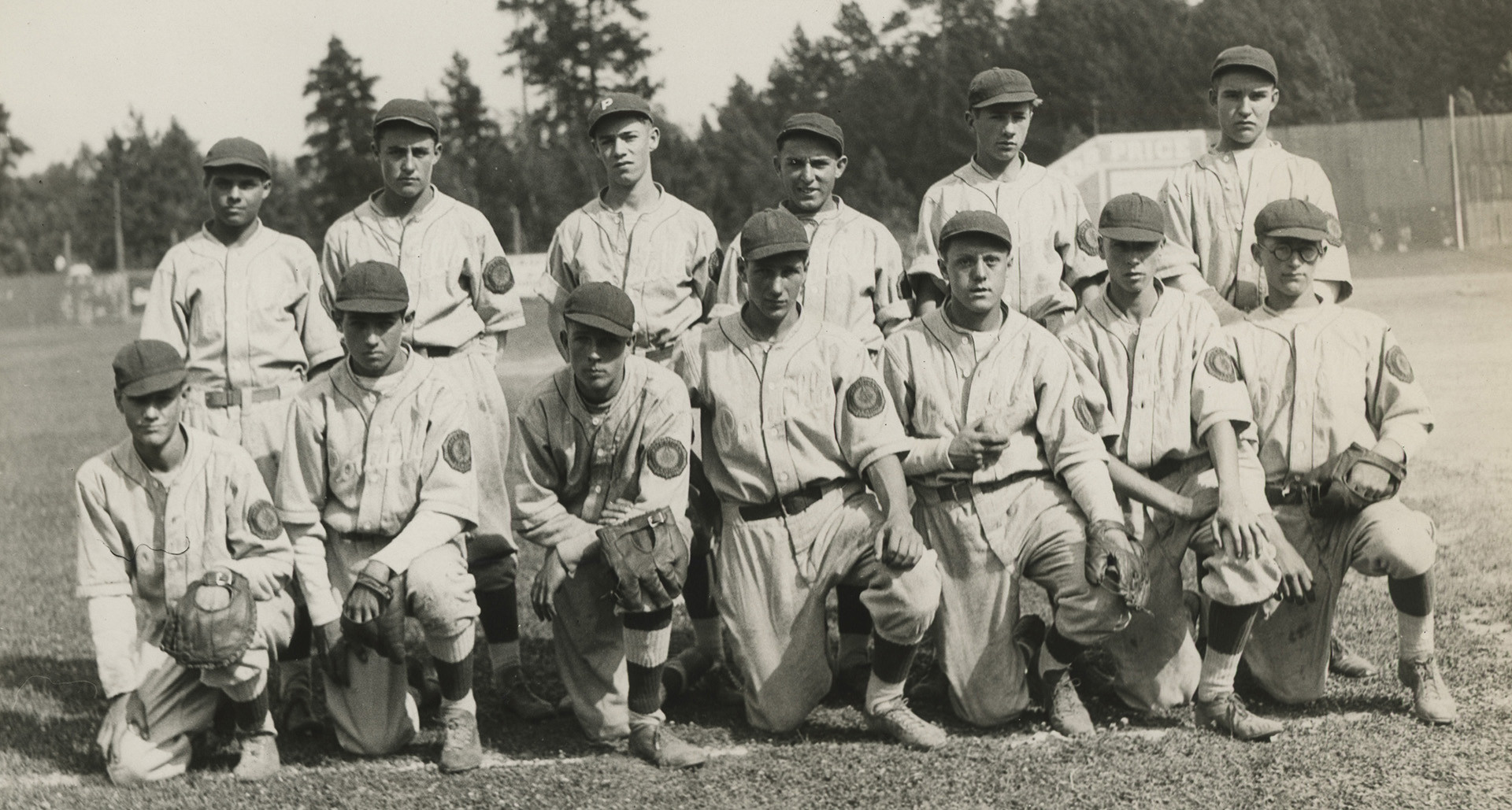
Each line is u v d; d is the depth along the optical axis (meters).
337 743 4.91
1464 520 7.68
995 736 4.79
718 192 30.23
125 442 4.65
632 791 4.27
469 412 5.20
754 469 4.86
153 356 4.45
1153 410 4.94
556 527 4.76
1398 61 33.09
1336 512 4.89
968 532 4.82
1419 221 28.95
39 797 4.29
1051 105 35.22
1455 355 14.24
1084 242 5.90
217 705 4.70
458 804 4.18
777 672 4.84
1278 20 33.75
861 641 5.39
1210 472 4.96
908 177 32.94
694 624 5.55
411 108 5.46
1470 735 4.59
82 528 4.55
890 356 5.06
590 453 4.80
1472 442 9.95
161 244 49.47
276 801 4.23
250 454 5.32
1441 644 5.59
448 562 4.59
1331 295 5.69
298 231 33.81
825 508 4.86
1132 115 34.72
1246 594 4.62
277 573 4.58
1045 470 4.91
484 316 5.70
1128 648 4.98
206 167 5.34
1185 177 6.05
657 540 4.54
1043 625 5.15
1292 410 5.04
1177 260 5.77
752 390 4.88
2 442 14.71
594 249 5.81
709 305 5.93
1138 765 4.37
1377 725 4.73
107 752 4.44
